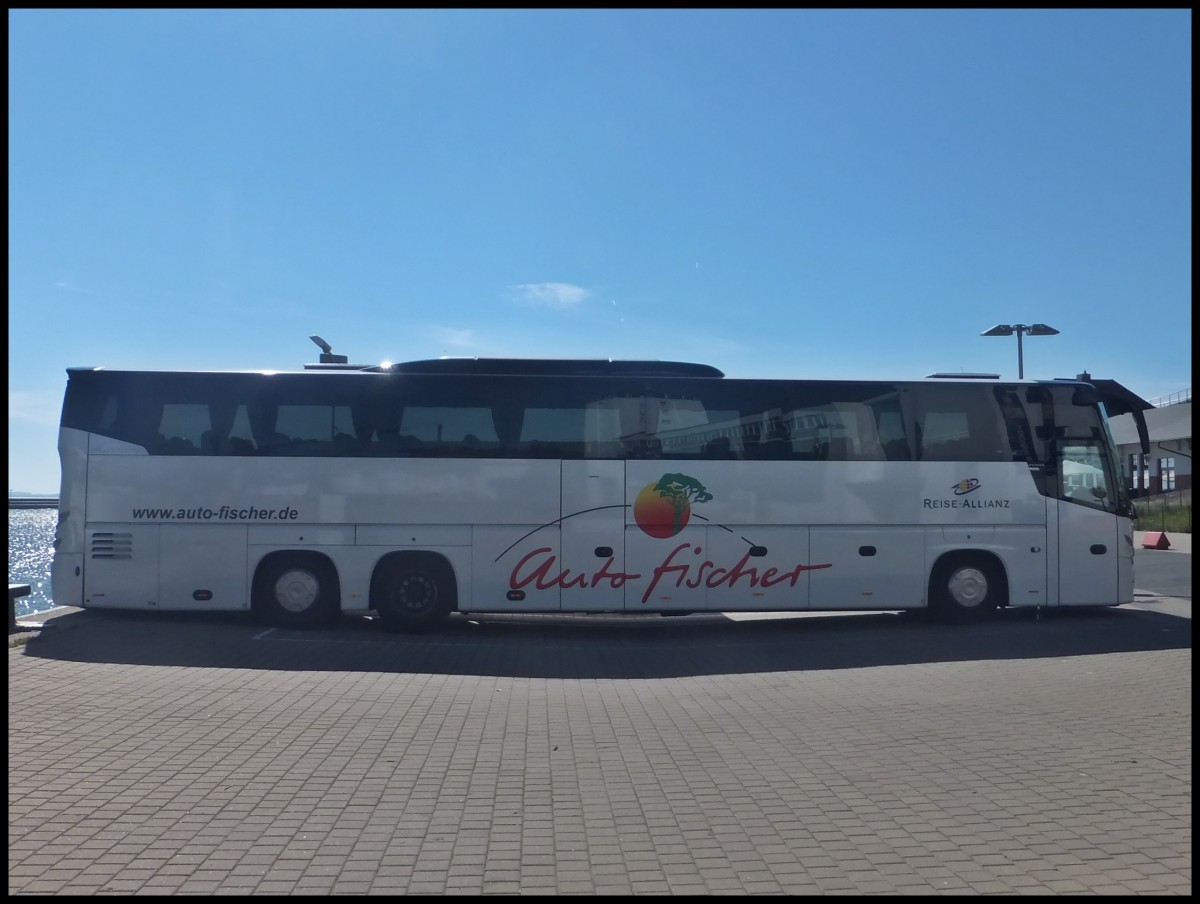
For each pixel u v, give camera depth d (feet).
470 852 17.62
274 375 44.47
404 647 40.16
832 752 24.48
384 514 43.98
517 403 44.75
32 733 25.40
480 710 29.30
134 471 43.88
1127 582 46.73
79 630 41.96
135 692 30.48
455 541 43.98
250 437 44.11
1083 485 46.83
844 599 45.14
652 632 46.73
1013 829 18.71
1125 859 17.13
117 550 43.57
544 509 44.29
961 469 46.09
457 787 21.48
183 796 20.58
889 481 45.68
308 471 43.96
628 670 36.86
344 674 34.47
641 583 44.32
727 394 45.50
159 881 16.21
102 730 25.86
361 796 20.75
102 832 18.43
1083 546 46.50
